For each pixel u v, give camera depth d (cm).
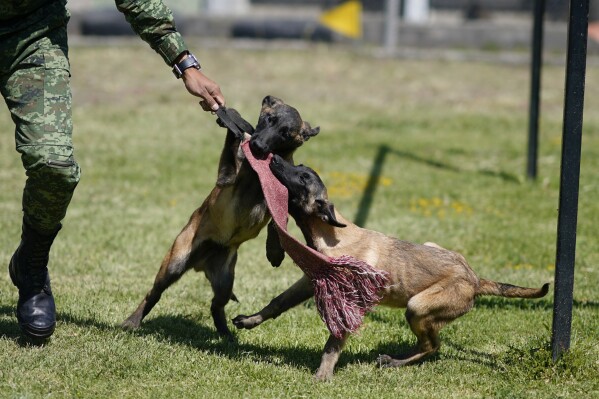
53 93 666
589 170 1680
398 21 3606
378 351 793
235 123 767
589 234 1244
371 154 1817
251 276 1041
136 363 695
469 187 1551
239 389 660
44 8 675
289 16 4469
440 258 743
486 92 2620
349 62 2966
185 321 865
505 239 1216
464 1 4281
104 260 1076
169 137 1930
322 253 731
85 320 816
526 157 1770
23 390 627
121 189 1498
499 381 701
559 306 702
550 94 2606
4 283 936
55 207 679
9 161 1644
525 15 4247
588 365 715
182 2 4422
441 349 794
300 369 720
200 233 820
